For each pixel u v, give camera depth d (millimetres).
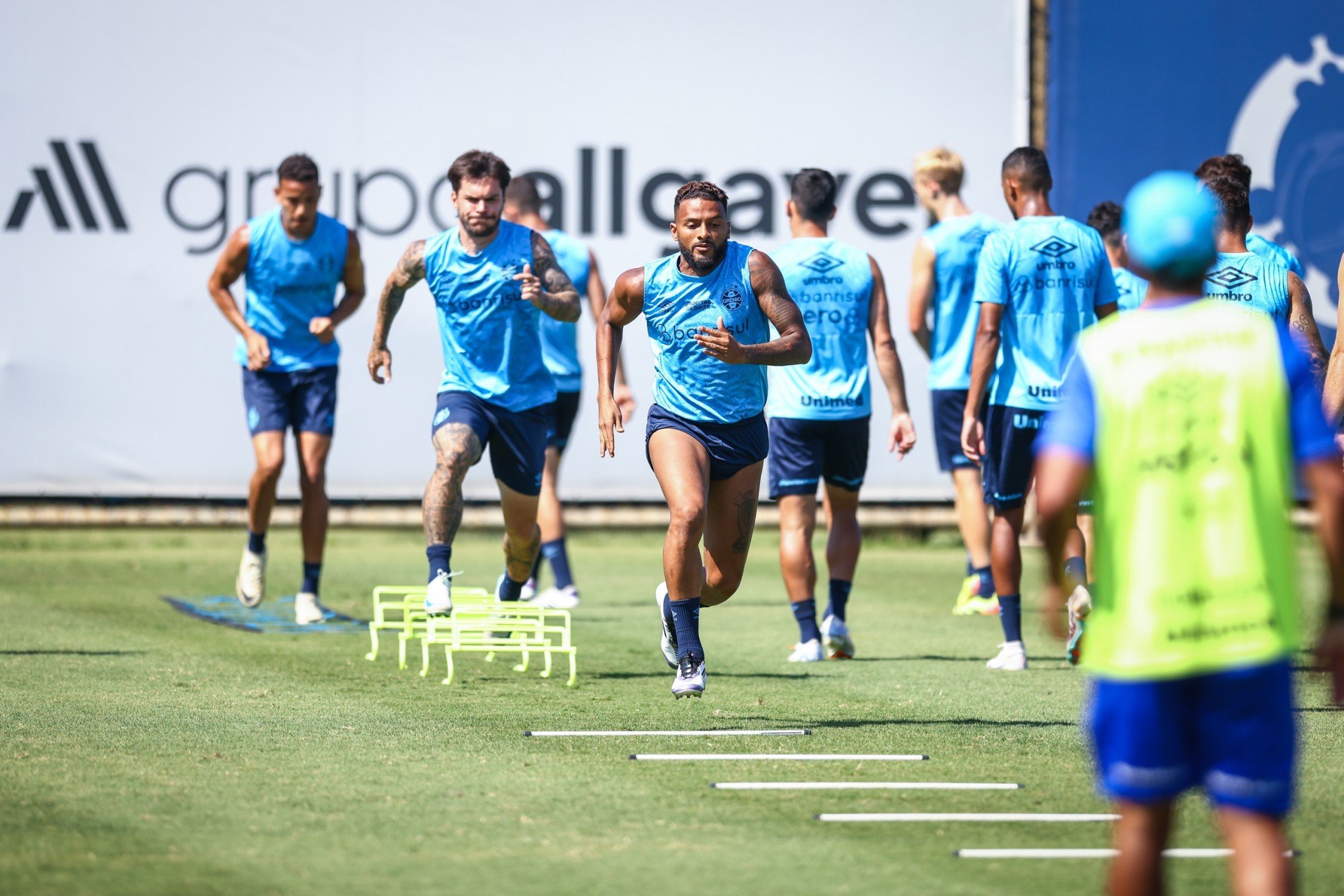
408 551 49250
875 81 51406
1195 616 10594
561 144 51656
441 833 14805
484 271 26219
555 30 51531
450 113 51562
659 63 51562
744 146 51625
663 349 21250
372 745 19281
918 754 19078
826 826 15227
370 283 51531
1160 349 10867
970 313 33688
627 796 16516
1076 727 21125
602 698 23547
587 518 52594
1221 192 24938
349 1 51438
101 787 16688
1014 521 27219
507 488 27484
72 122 51562
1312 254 50812
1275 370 10906
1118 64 50969
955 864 13789
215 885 12938
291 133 51625
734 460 21453
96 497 52062
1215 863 13992
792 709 22594
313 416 32250
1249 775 10461
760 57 51531
